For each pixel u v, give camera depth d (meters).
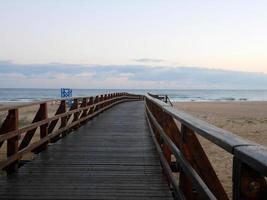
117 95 32.47
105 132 12.17
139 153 8.37
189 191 3.37
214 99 129.88
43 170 6.64
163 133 5.43
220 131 2.30
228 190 9.55
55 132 9.15
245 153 1.64
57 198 5.01
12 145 6.20
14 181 5.87
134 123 15.28
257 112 51.47
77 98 12.23
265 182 1.65
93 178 6.11
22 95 146.00
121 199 5.00
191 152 3.09
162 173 6.44
